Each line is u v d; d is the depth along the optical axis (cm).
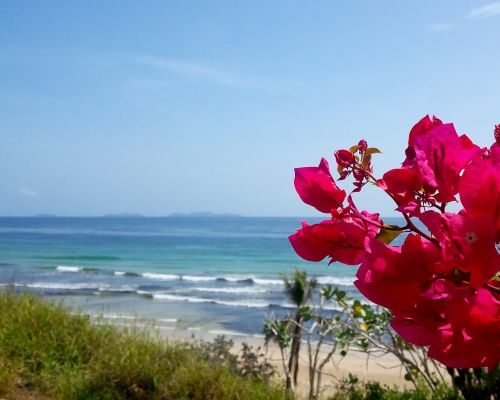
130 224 16338
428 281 86
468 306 79
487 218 78
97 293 2759
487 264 78
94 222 18400
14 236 8431
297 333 800
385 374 1194
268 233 10188
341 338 649
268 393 668
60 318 775
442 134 96
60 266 4103
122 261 4609
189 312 2311
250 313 2294
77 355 693
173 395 627
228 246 6438
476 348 82
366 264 93
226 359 737
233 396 645
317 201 110
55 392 619
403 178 106
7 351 682
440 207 97
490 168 83
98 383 634
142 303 2509
